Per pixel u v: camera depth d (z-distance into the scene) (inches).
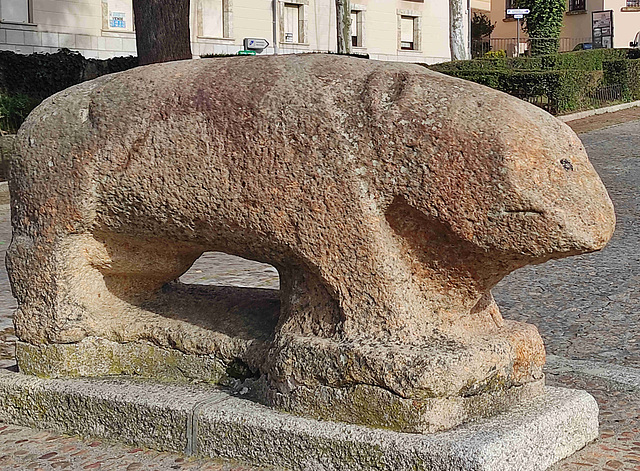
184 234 149.2
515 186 123.0
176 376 157.2
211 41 889.5
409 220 133.0
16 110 698.2
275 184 136.1
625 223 370.9
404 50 1078.4
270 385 141.7
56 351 159.9
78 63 771.4
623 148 577.0
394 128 130.0
